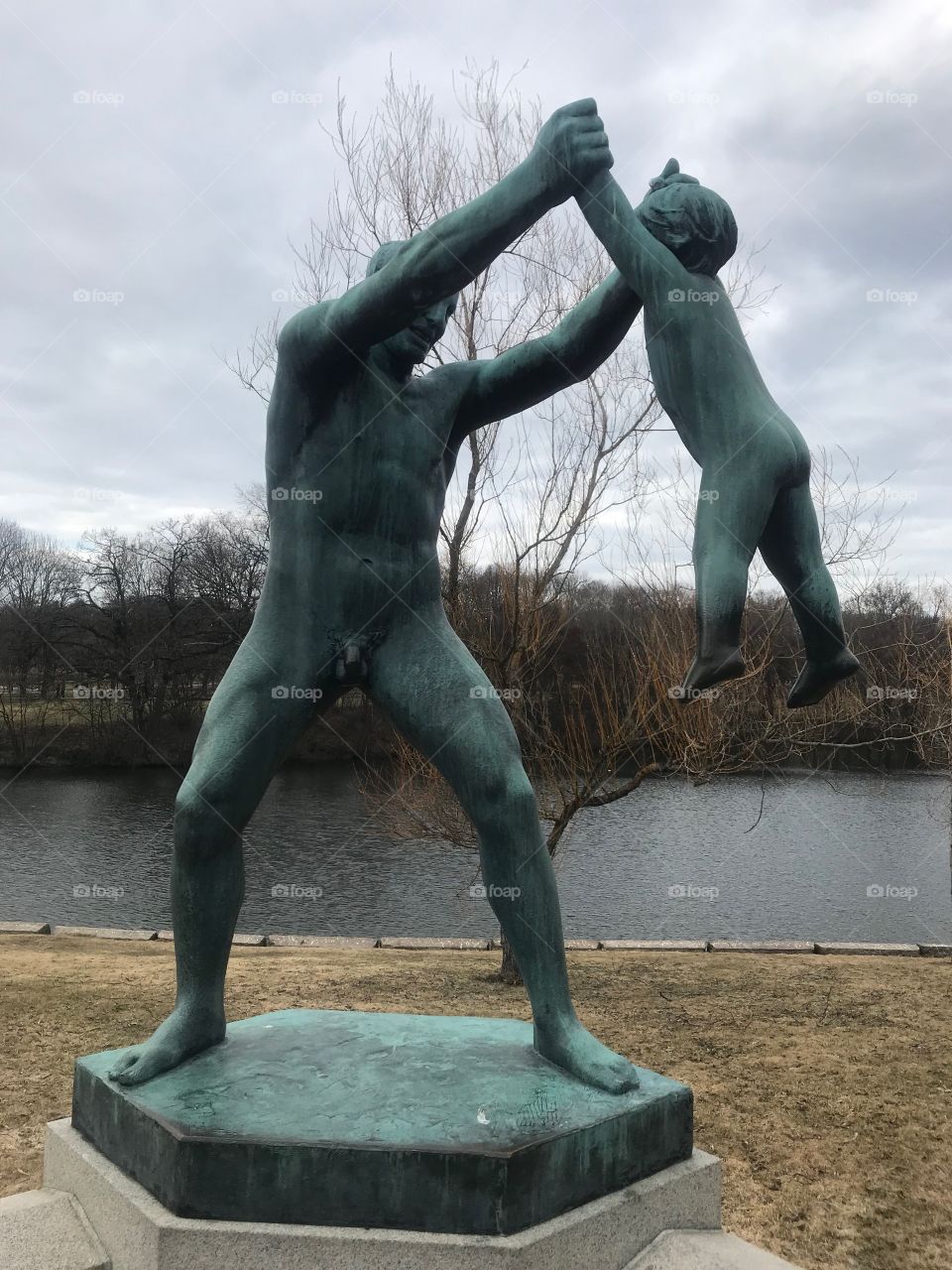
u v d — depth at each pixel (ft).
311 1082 7.76
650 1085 7.88
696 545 6.95
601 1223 7.00
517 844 8.15
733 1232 12.26
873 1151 14.57
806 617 7.47
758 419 6.98
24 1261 7.15
